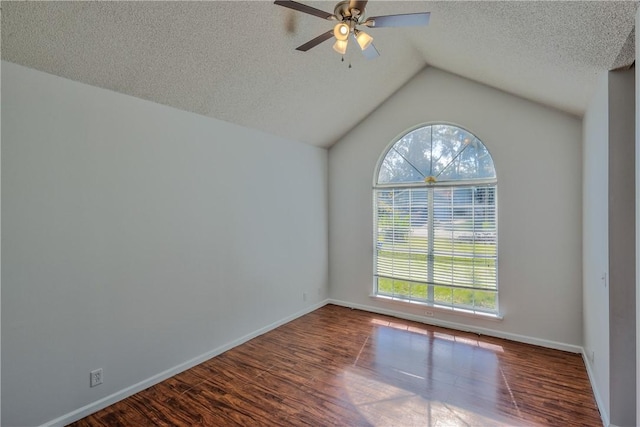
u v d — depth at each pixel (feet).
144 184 8.38
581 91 8.16
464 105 12.18
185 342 9.41
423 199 13.34
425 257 13.30
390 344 11.10
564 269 10.52
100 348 7.51
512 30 6.65
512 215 11.34
